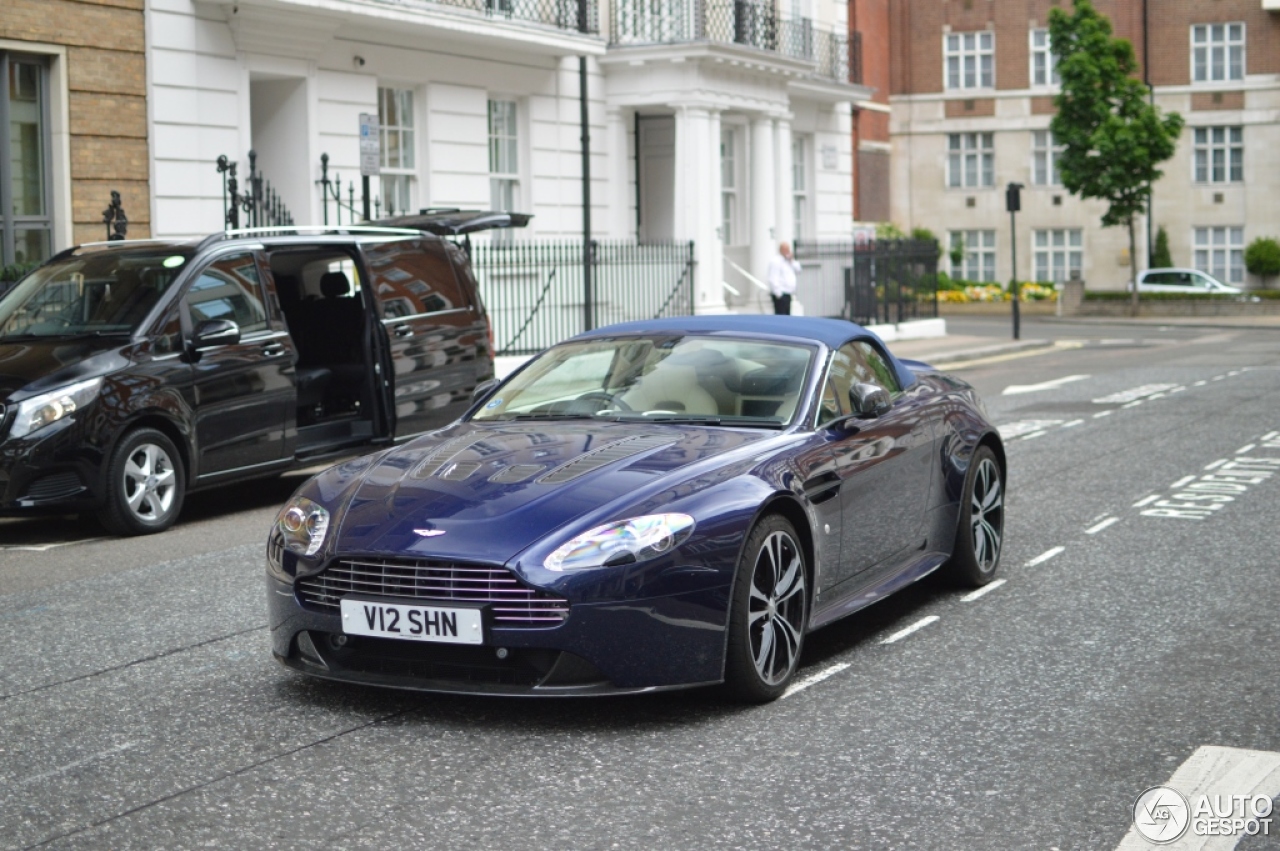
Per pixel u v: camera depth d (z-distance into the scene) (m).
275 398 10.62
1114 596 7.33
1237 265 51.78
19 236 16.12
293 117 19.38
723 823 4.25
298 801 4.50
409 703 5.56
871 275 30.56
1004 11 52.62
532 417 6.38
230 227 16.22
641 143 26.34
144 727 5.33
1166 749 4.90
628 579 5.00
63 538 9.87
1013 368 23.81
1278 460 12.11
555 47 22.95
